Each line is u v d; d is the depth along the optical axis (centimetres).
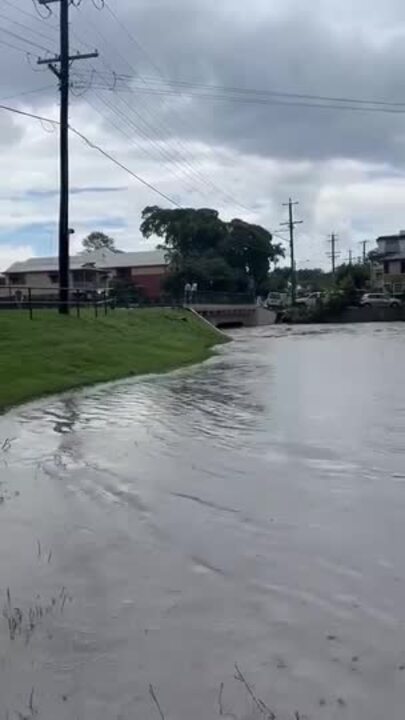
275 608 464
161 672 390
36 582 515
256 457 905
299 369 2120
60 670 395
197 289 7094
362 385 1656
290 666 392
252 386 1683
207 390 1614
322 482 777
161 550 575
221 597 483
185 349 2786
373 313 7212
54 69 2688
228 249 8106
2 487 773
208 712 354
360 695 363
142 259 8650
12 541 602
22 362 1778
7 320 2267
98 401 1435
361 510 671
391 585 497
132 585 505
